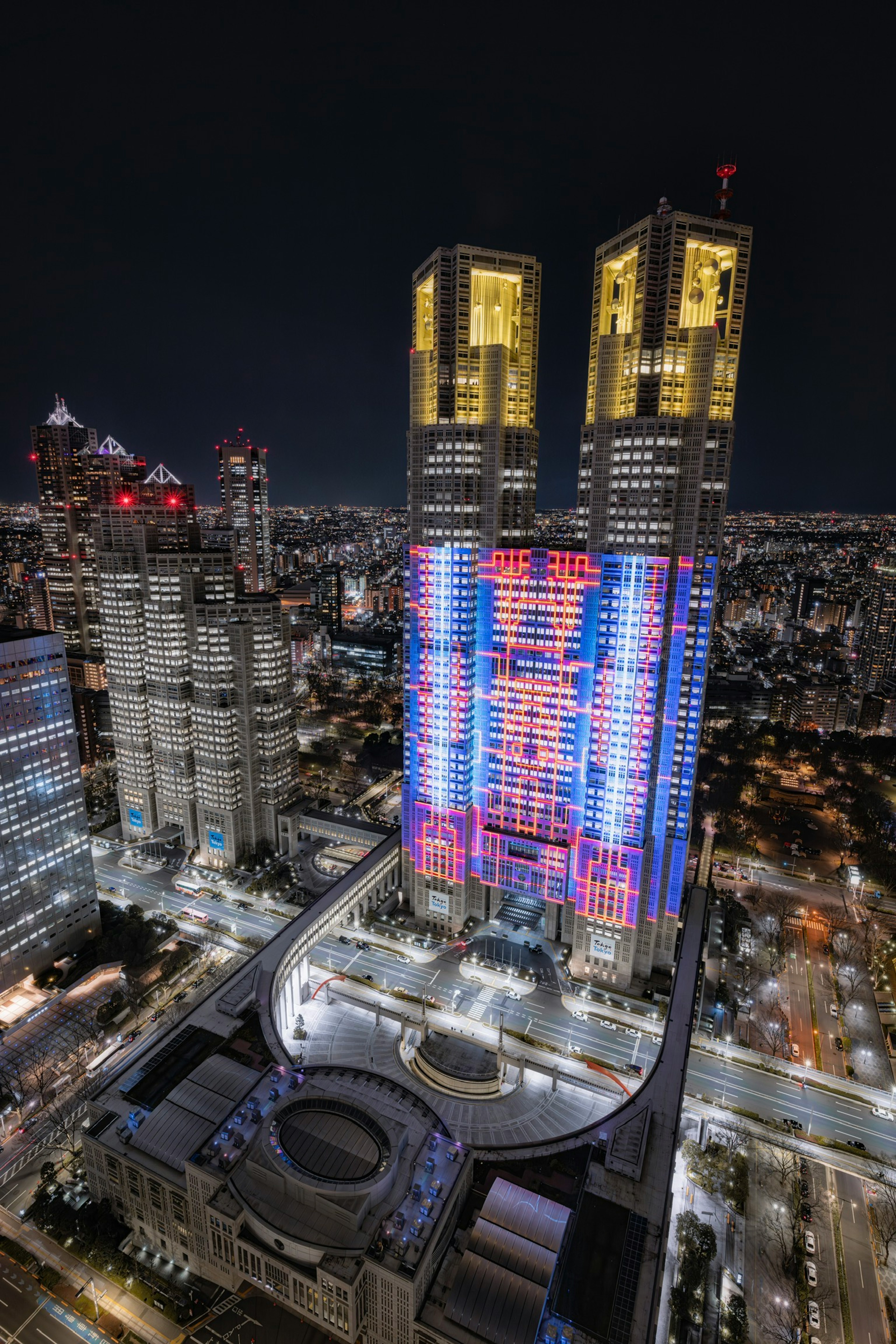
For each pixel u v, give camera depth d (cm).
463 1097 16888
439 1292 11506
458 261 19112
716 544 17912
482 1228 12100
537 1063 17675
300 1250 11656
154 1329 12475
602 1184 13175
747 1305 13225
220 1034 16488
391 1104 14450
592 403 19700
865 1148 16325
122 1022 19775
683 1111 17162
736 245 17400
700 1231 13975
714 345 17050
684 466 17675
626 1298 11331
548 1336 10825
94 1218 13912
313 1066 15375
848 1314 13138
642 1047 18862
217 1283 13188
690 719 19238
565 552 19438
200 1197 12638
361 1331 11888
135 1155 13412
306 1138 13012
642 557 18100
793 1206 15000
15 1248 13800
